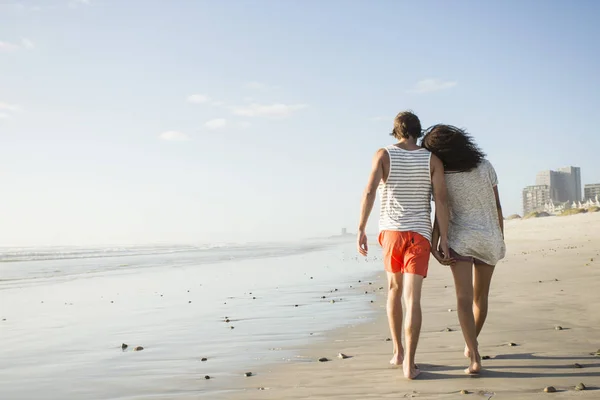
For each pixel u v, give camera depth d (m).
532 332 5.07
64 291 11.54
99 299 9.91
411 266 3.91
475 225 3.98
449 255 3.97
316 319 6.69
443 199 4.04
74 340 5.93
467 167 3.99
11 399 3.69
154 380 4.04
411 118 4.23
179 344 5.47
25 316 7.89
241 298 9.37
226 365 4.44
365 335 5.51
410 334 3.76
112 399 3.59
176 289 11.41
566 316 5.86
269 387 3.68
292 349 4.97
